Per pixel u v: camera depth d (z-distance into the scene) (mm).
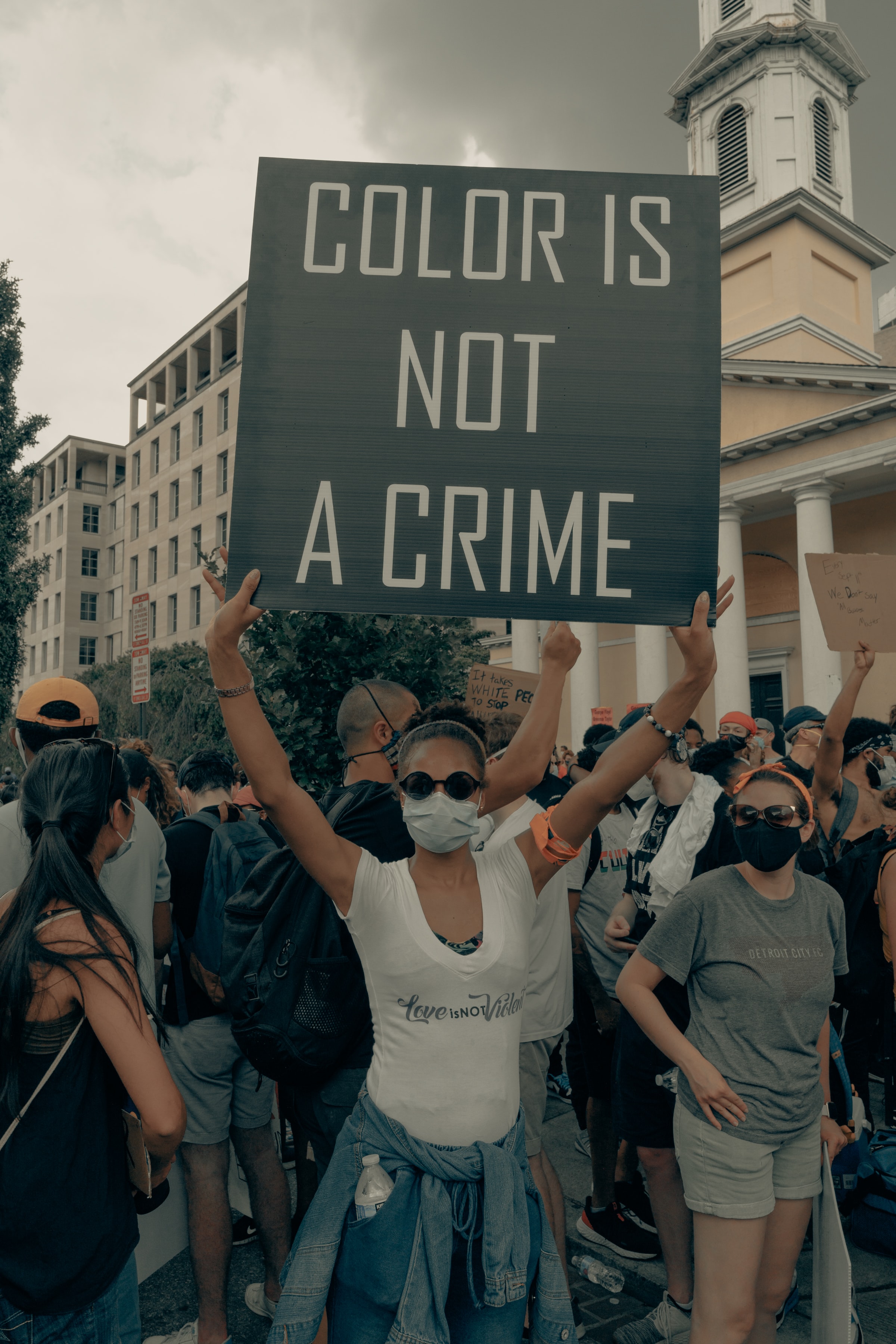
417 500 2152
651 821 3494
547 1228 1912
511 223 2248
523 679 5434
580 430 2182
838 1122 2781
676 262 2242
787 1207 2443
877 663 21969
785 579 26719
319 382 2188
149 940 2850
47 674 62062
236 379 46062
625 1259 3594
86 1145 1686
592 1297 3416
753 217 28531
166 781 4879
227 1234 2994
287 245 2234
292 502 2143
